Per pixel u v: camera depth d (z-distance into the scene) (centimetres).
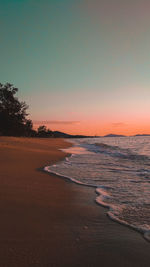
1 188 529
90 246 271
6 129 5738
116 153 1781
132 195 510
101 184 623
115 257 248
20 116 5847
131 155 1609
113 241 286
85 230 318
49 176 712
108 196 499
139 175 768
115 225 337
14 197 464
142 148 2625
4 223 331
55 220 352
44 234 300
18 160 1022
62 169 866
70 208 414
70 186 594
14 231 305
